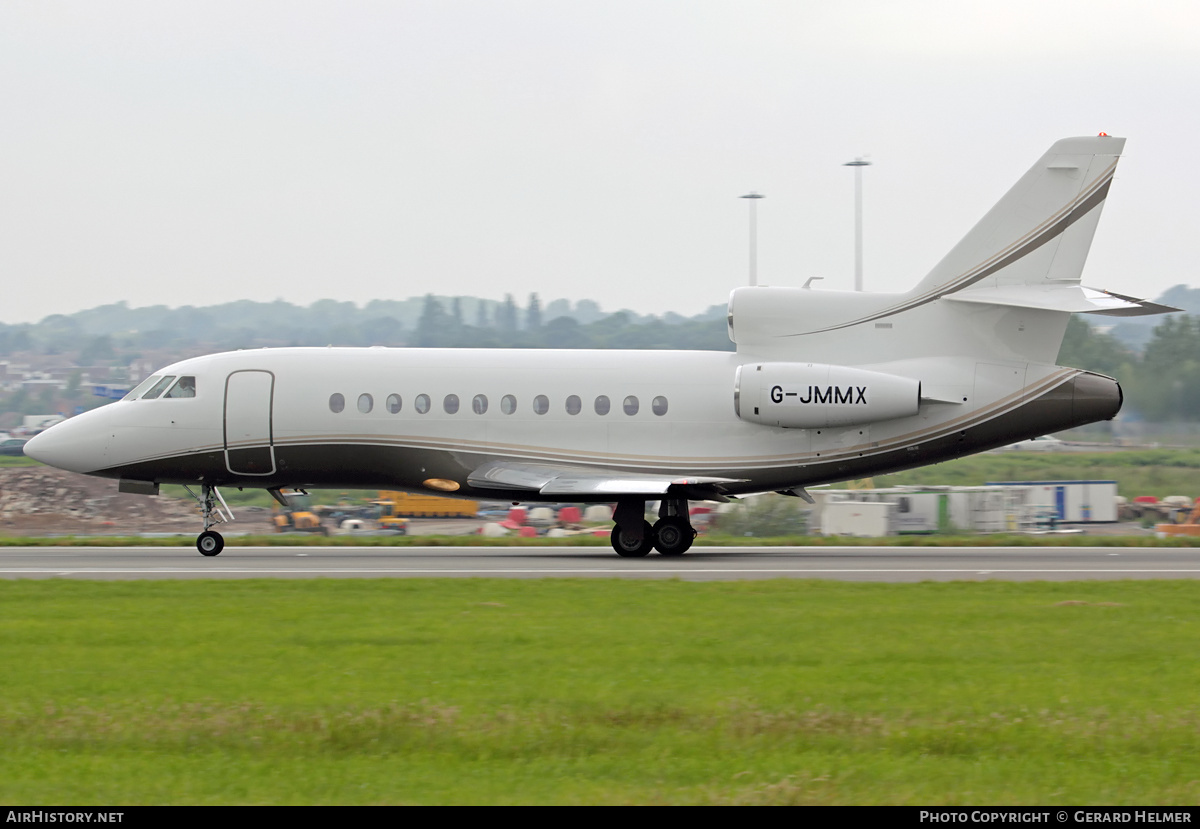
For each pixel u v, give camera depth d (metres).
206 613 63.44
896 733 39.09
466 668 49.00
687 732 39.38
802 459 104.88
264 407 105.62
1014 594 73.06
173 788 34.00
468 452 105.12
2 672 48.22
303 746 37.94
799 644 54.69
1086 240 103.31
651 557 104.50
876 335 105.44
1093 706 43.16
